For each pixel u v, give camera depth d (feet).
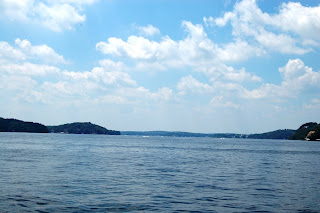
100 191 92.99
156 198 85.30
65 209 71.00
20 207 71.61
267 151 431.02
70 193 88.79
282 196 91.09
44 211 68.95
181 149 433.48
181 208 74.64
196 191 97.30
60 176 122.83
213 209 74.28
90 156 244.63
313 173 156.76
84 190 93.86
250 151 420.36
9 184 101.24
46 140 600.39
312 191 100.32
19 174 125.29
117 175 131.44
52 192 89.56
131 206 75.36
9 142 461.37
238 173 150.71
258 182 120.26
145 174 137.69
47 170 141.08
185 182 116.37
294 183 118.83
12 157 209.87
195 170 160.56
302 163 226.99
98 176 126.21
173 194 91.71
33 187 96.78
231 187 106.42
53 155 240.32
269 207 76.89
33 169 143.23
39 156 225.35
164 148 449.48
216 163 209.56
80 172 137.49
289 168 183.11
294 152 412.16
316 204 80.74
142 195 88.89
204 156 290.35
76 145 446.19
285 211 73.20
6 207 71.15
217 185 110.52
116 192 92.22
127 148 419.95
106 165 173.68
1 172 129.90
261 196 90.74
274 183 118.01
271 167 187.93
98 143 565.53
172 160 229.04
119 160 213.25
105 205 75.66
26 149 315.17
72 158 216.74
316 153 394.32
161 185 107.76
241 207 76.59
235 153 362.94
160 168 166.40
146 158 243.40
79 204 75.92
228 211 72.64
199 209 74.02
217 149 463.42
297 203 81.66
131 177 126.62
